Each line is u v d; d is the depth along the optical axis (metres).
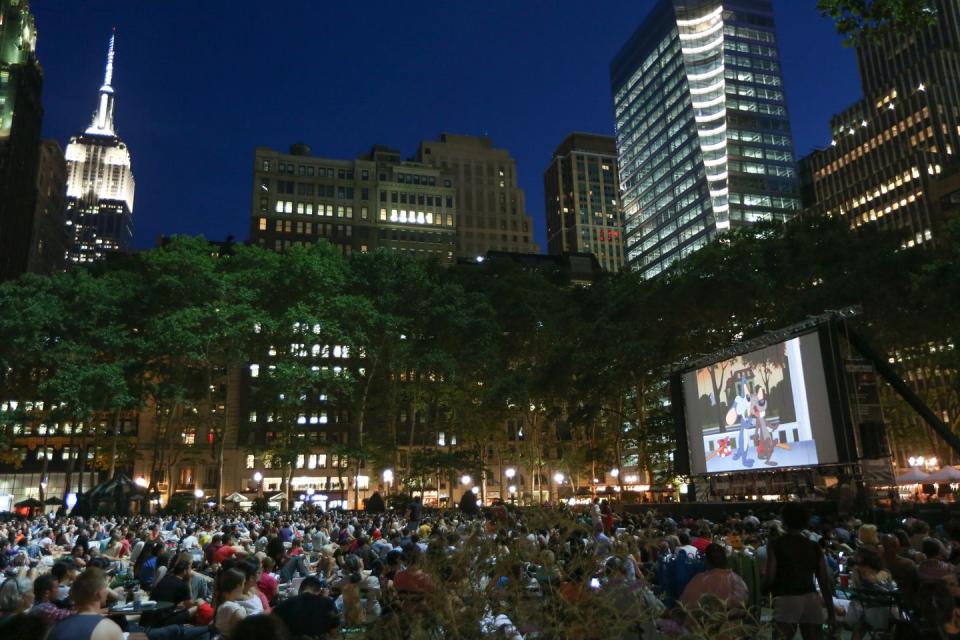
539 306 66.00
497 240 185.88
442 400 68.19
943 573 9.55
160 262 61.00
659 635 4.87
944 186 97.62
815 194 152.12
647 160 174.38
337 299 59.84
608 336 55.03
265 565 13.84
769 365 34.84
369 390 72.88
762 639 4.83
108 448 72.38
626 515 27.02
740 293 49.34
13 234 132.75
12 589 10.02
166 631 10.59
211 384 65.62
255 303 64.00
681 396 44.09
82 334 60.97
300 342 60.62
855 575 11.03
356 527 29.59
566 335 65.56
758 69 156.88
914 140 130.00
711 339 54.53
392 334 61.31
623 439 65.00
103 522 40.16
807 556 8.23
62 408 57.88
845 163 142.75
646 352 51.56
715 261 51.47
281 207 136.12
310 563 21.58
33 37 155.50
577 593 4.43
